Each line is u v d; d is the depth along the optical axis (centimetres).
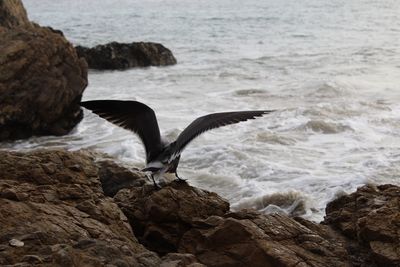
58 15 9525
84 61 2562
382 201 995
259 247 801
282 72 3522
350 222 955
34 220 743
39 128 2311
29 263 618
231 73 3500
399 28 5800
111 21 7981
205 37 5709
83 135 2284
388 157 1759
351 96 2684
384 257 815
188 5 10900
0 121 2214
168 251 927
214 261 809
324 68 3603
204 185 1579
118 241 746
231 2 11225
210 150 1817
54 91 2320
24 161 960
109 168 1196
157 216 932
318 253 832
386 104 2436
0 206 758
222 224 841
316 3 9806
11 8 3816
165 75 3559
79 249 679
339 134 2028
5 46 2338
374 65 3647
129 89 3128
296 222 903
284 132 2059
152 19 8038
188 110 2542
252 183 1562
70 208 820
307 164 1717
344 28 6003
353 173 1617
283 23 6794
